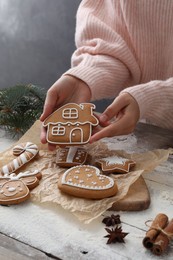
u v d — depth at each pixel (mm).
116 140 840
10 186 665
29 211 632
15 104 864
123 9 911
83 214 615
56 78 1565
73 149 764
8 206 642
